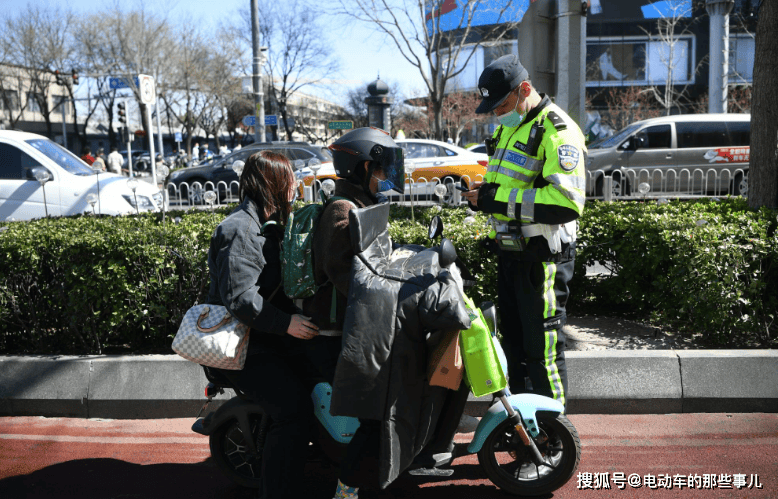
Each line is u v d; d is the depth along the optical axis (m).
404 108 48.28
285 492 2.77
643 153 13.86
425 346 2.69
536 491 3.17
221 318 2.81
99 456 3.76
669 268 5.02
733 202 6.61
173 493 3.34
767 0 5.74
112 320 4.69
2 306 4.77
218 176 15.48
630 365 4.14
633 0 37.94
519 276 3.56
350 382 2.55
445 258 2.53
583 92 5.96
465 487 3.33
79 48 38.09
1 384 4.36
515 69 3.39
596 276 5.80
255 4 18.25
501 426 3.13
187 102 43.91
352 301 2.58
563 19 5.88
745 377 4.06
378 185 2.80
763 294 4.66
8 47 38.59
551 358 3.57
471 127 40.56
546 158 3.34
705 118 14.02
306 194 8.16
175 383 4.28
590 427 3.95
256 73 18.48
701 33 38.03
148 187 10.85
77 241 4.67
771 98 5.78
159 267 4.72
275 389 2.84
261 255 2.78
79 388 4.31
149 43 36.59
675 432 3.84
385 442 2.56
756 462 3.46
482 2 24.11
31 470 3.59
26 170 10.25
